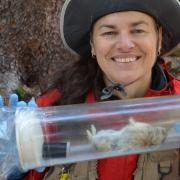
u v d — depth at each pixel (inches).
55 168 39.0
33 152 33.0
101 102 38.7
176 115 36.4
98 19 37.7
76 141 35.4
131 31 37.2
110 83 41.3
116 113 36.6
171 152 37.2
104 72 40.0
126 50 37.1
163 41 42.1
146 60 38.0
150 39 37.6
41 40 80.4
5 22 80.9
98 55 38.8
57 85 43.8
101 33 37.9
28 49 81.0
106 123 36.2
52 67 79.9
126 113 36.6
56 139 35.1
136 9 36.3
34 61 80.9
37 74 80.7
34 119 34.7
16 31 81.0
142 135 34.8
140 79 39.8
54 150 34.6
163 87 40.7
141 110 36.8
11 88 79.2
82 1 39.3
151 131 34.9
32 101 38.5
